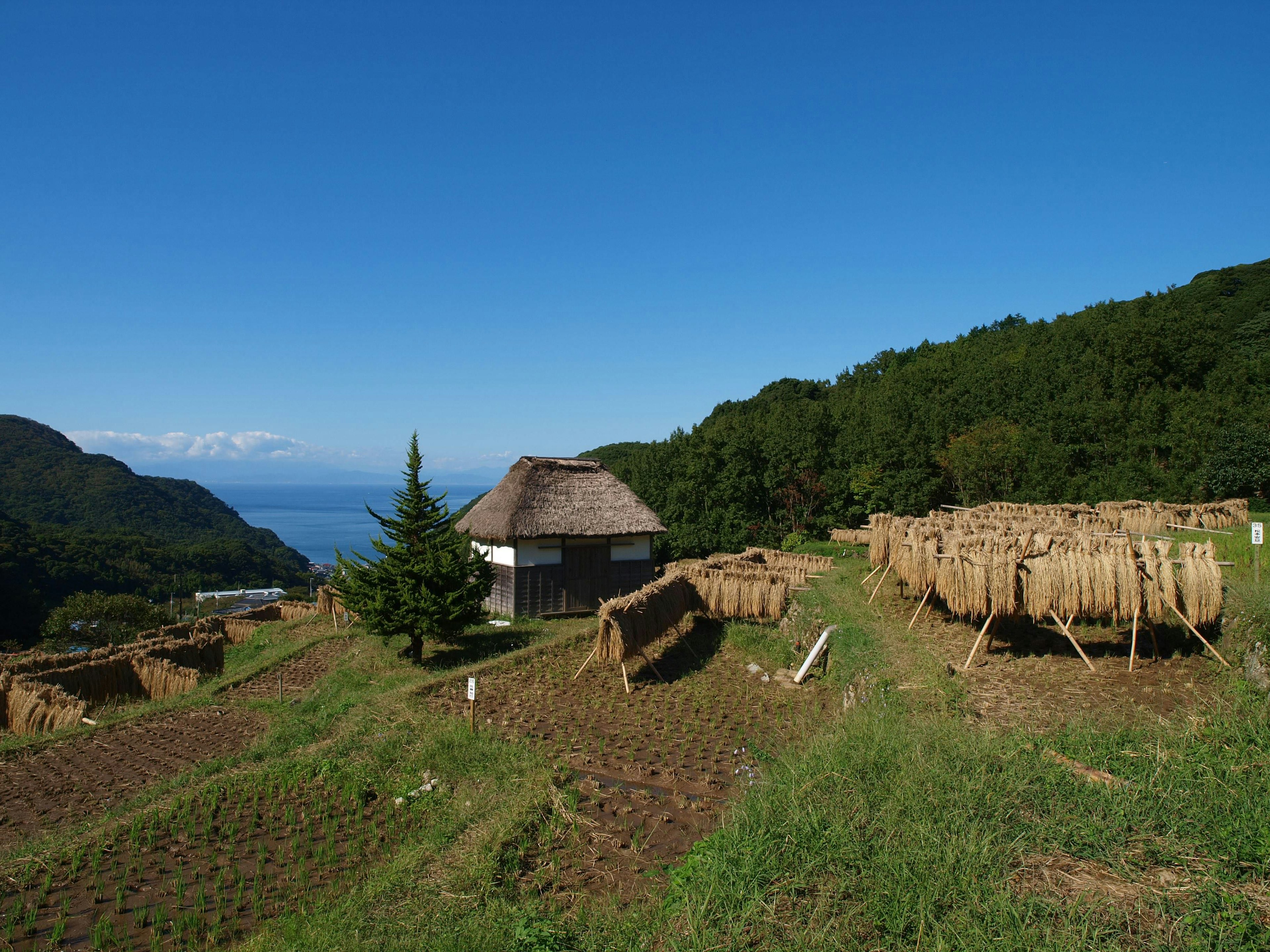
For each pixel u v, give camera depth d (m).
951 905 5.36
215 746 13.53
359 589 19.52
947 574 12.66
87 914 7.41
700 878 6.30
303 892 7.63
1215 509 21.98
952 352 70.00
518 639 21.56
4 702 15.59
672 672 15.95
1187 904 5.05
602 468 29.06
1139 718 8.87
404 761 11.21
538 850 7.84
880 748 7.86
